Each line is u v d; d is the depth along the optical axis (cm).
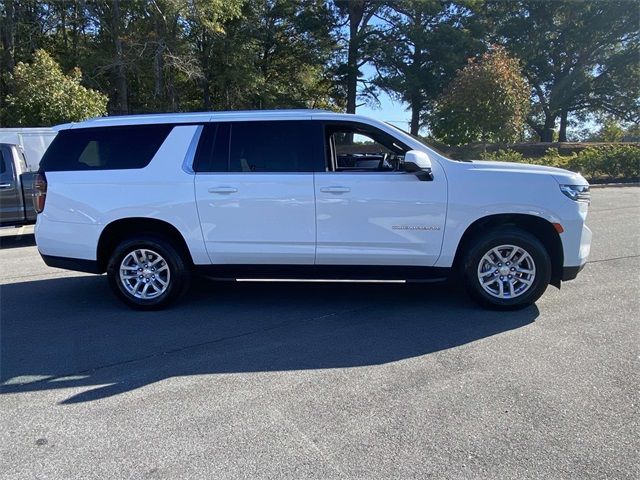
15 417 342
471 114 1967
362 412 339
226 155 541
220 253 543
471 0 3297
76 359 435
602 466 280
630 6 3706
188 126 551
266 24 3453
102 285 682
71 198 553
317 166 529
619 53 3909
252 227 534
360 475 276
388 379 386
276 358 429
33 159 1098
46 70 1836
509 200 508
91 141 563
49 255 568
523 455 290
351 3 3347
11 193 998
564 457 288
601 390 362
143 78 2872
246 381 388
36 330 507
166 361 428
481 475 274
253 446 304
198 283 673
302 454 295
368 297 596
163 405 354
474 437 308
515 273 526
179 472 281
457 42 3200
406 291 618
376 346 450
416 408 342
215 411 344
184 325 515
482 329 484
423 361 416
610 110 4200
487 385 372
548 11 3847
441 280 536
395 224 519
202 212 537
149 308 562
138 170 547
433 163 521
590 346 439
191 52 2856
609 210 1266
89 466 288
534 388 366
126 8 2572
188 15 2611
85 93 1891
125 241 556
